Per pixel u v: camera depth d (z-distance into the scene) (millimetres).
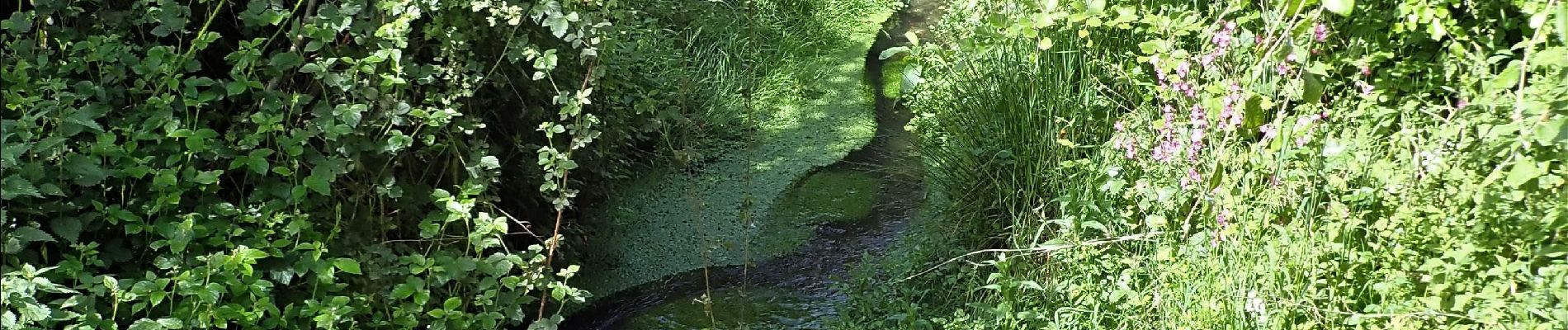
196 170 2762
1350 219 2623
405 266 3156
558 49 3766
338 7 3168
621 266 4418
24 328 2309
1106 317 3170
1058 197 3486
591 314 4062
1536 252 2270
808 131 6102
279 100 2879
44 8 2725
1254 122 2928
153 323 2475
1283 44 2814
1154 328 3020
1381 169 2613
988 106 4191
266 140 3002
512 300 3133
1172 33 3275
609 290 4238
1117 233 3396
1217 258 2832
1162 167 3234
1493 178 2316
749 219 4902
